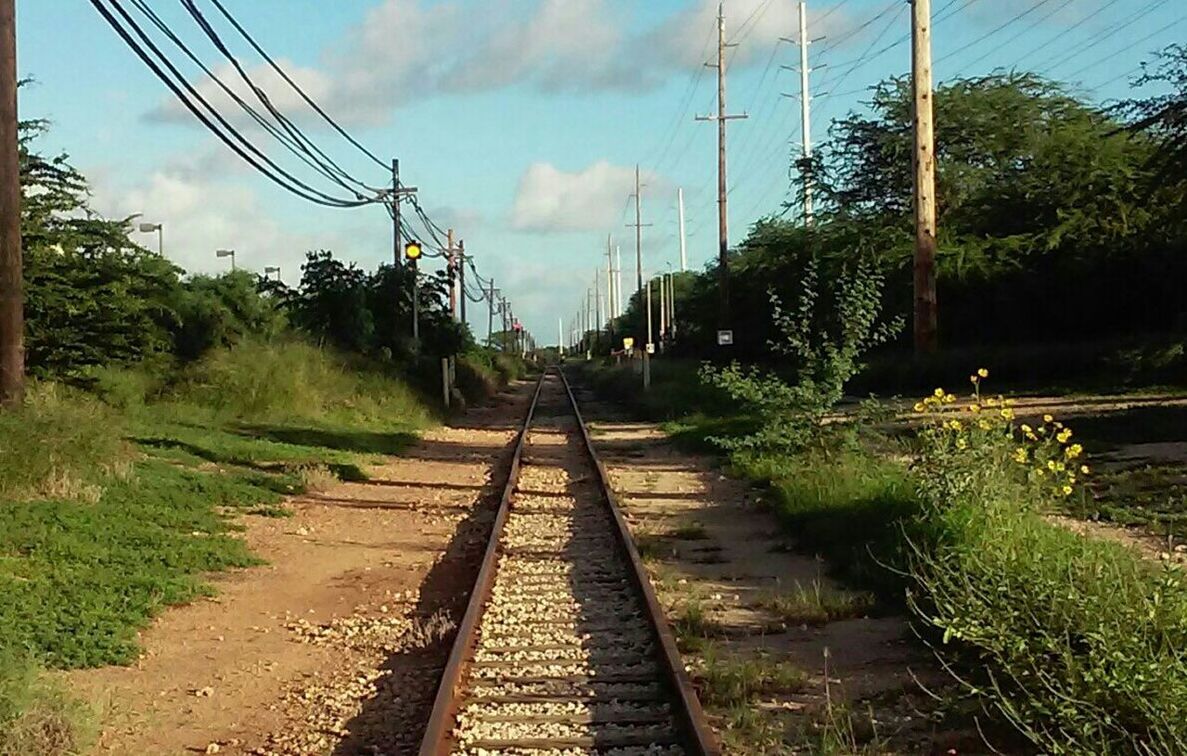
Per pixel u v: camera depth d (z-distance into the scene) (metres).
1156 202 34.94
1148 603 7.01
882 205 50.53
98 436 17.75
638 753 7.43
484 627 10.70
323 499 19.92
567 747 7.54
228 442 24.86
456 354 54.28
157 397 30.25
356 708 8.67
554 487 21.98
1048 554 9.09
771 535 15.48
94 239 25.19
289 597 12.46
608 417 44.03
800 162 52.81
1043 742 6.40
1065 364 35.66
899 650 9.41
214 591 12.30
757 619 10.76
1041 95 50.34
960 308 43.41
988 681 7.77
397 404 38.59
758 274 54.25
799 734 7.53
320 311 44.88
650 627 10.44
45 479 15.80
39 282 24.16
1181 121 26.69
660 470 24.31
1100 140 41.22
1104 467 17.69
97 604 10.89
